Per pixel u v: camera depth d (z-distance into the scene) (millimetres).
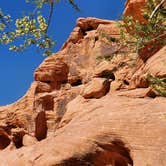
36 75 34844
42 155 18297
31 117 33031
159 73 19656
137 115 17359
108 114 18609
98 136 17656
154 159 15227
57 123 32500
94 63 32906
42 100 33594
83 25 35969
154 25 11070
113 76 25953
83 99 25656
